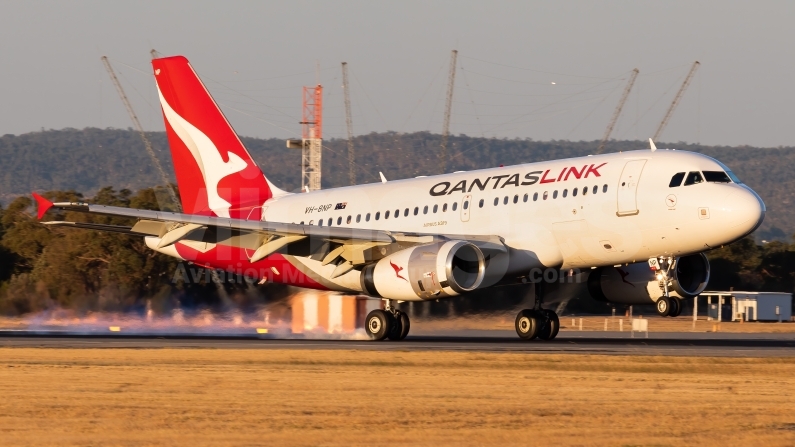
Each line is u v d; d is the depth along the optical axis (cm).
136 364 8975
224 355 9731
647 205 11056
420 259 11569
